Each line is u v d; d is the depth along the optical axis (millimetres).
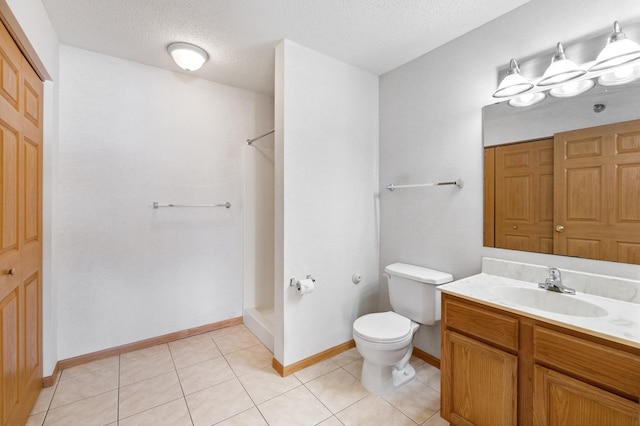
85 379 2000
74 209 2150
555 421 1165
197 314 2715
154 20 1832
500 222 1829
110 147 2281
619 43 1268
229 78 2691
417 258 2334
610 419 1026
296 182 2131
